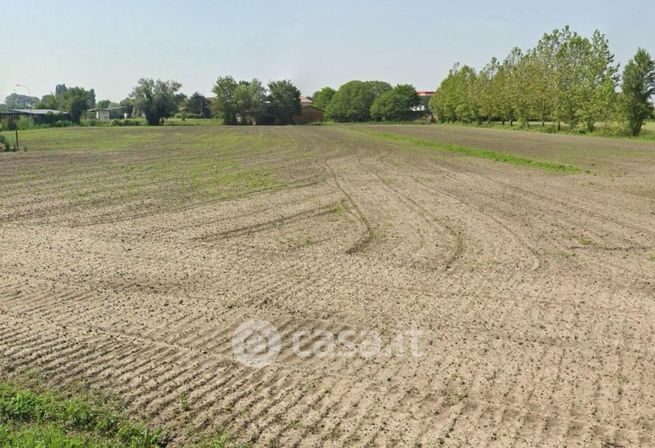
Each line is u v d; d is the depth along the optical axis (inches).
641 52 2297.0
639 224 604.4
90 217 617.3
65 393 247.8
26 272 416.2
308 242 514.9
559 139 2196.1
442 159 1339.8
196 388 252.8
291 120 5059.1
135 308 346.6
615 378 263.4
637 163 1249.4
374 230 566.9
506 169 1130.7
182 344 297.1
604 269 438.0
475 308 349.1
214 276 410.0
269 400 243.0
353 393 248.8
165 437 216.8
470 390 251.6
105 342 298.8
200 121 5022.1
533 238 536.7
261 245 502.3
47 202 708.7
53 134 2474.2
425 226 587.2
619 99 2373.3
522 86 3097.9
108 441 213.6
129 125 4052.7
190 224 586.2
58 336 306.0
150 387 253.0
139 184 874.1
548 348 293.9
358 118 5733.3
